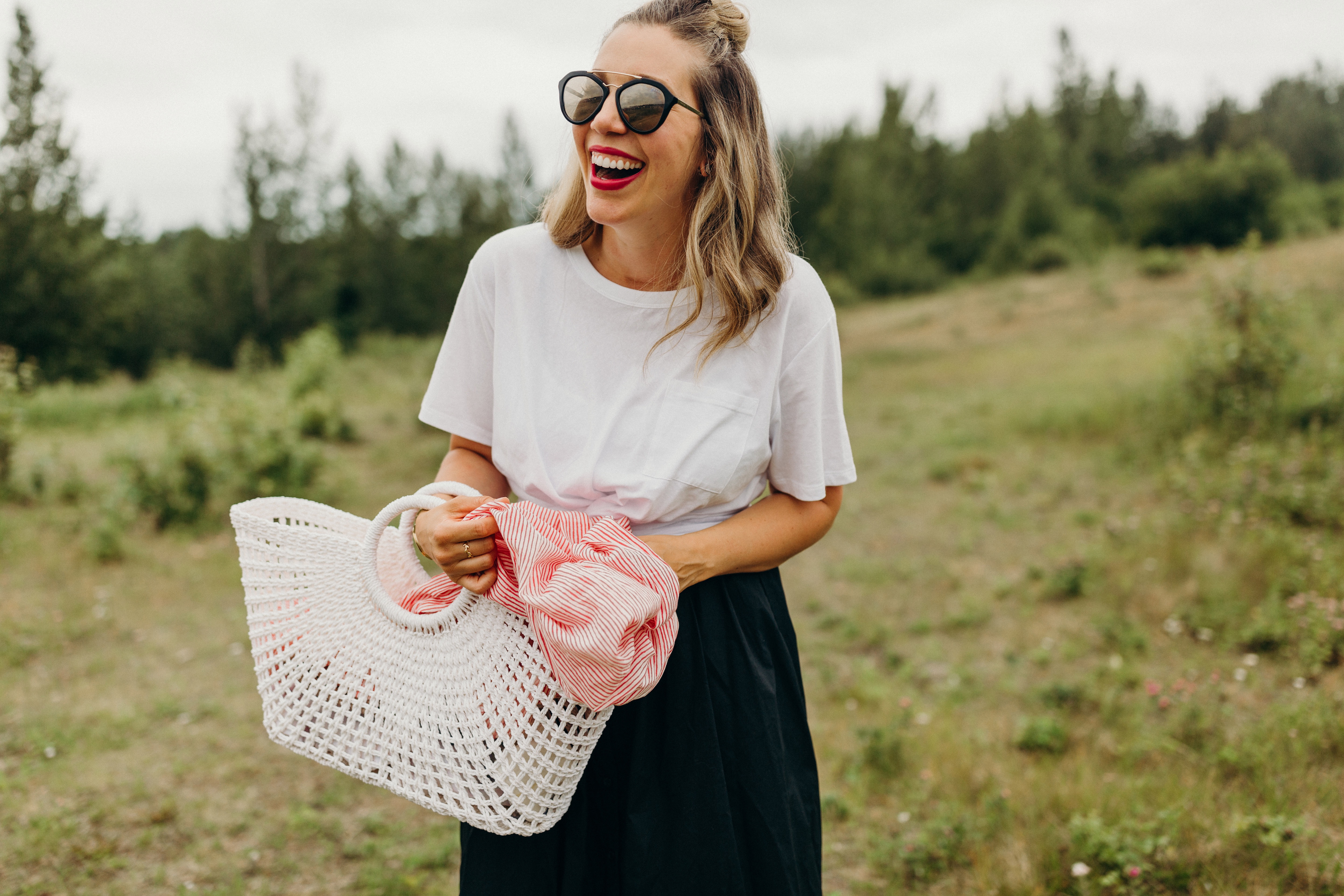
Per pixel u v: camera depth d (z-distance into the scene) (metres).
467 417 1.37
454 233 46.78
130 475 6.34
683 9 1.18
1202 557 4.57
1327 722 2.77
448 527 1.05
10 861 2.50
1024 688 3.57
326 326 12.13
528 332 1.26
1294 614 3.72
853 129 46.34
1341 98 55.16
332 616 1.18
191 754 3.18
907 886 2.33
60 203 24.03
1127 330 15.78
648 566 1.05
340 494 7.48
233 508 1.26
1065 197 41.31
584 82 1.14
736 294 1.17
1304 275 13.48
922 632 4.25
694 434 1.19
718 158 1.16
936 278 38.62
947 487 7.04
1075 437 8.04
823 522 1.35
